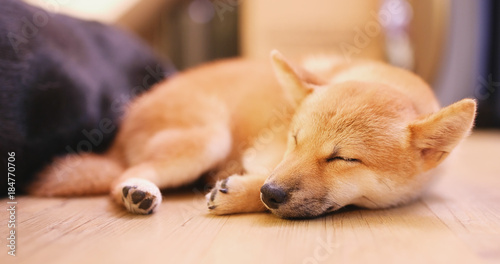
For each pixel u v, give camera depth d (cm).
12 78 55
